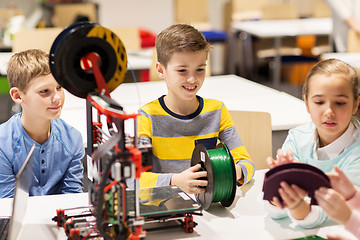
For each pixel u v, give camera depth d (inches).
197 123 79.5
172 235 60.1
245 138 99.0
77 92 57.7
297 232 61.0
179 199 62.2
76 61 56.4
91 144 60.2
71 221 59.9
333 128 65.6
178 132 78.8
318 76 65.5
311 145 71.2
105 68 57.9
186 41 73.1
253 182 78.5
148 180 71.6
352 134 68.0
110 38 56.7
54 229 62.0
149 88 143.9
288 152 57.2
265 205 64.7
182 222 61.9
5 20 230.4
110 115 52.9
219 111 81.8
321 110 65.3
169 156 78.6
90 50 56.7
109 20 323.9
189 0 311.0
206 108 80.9
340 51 207.3
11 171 82.7
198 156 69.1
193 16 313.4
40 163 83.4
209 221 64.4
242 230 61.7
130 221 52.7
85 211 64.4
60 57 55.2
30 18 284.2
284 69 294.0
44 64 77.4
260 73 303.6
